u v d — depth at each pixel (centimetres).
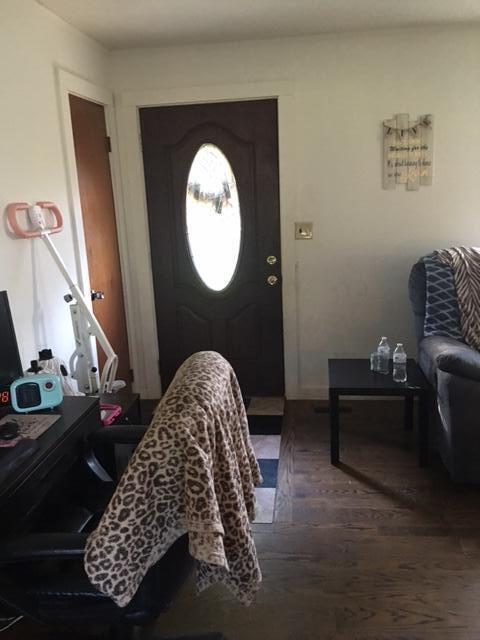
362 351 367
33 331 248
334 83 331
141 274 368
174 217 360
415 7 283
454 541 221
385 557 214
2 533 144
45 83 261
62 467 178
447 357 245
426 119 329
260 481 174
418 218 343
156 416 131
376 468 281
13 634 184
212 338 377
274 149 345
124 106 344
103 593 130
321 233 352
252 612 189
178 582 144
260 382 381
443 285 304
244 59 333
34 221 241
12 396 190
